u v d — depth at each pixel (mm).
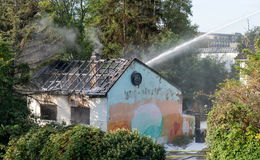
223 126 8695
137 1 34781
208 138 9766
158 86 21656
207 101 32656
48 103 20531
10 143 12055
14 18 17719
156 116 21484
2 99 13797
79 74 20750
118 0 35219
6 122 13711
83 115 19625
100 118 18656
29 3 19062
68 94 19531
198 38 32375
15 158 11484
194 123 23906
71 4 41031
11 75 15828
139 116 20453
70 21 36062
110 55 34250
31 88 18219
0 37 14875
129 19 33969
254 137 7984
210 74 33125
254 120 8273
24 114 14359
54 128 12250
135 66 20250
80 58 31906
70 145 10086
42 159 10758
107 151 9625
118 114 19141
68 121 19828
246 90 8867
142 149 9594
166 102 22219
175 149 20422
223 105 9414
